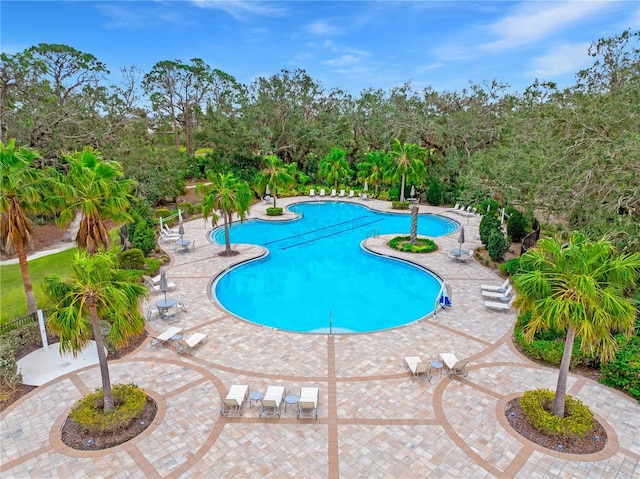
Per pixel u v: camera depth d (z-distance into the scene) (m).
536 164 19.55
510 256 25.27
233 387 11.94
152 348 14.83
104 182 17.53
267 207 41.91
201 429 10.76
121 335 10.00
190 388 12.52
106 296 9.74
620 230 14.96
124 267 21.88
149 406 11.62
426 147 46.47
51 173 17.84
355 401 11.90
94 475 9.30
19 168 14.77
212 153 55.22
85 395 12.13
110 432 10.46
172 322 16.91
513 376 13.12
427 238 29.98
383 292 21.39
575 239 10.52
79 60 44.00
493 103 43.91
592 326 9.25
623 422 10.94
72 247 27.11
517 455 9.87
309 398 11.30
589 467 9.49
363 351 14.69
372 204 43.38
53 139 33.06
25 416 11.28
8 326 15.17
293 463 9.66
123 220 18.75
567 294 9.51
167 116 61.84
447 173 42.97
